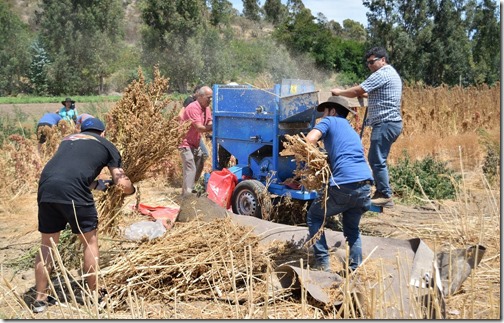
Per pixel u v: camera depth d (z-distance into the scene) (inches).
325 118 207.8
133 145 224.2
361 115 457.1
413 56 1774.1
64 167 189.9
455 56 1761.8
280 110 289.9
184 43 2183.8
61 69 2380.7
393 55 1780.3
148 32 2219.5
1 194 335.9
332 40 2180.1
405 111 605.0
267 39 2197.3
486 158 425.4
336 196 198.7
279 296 183.3
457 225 268.8
